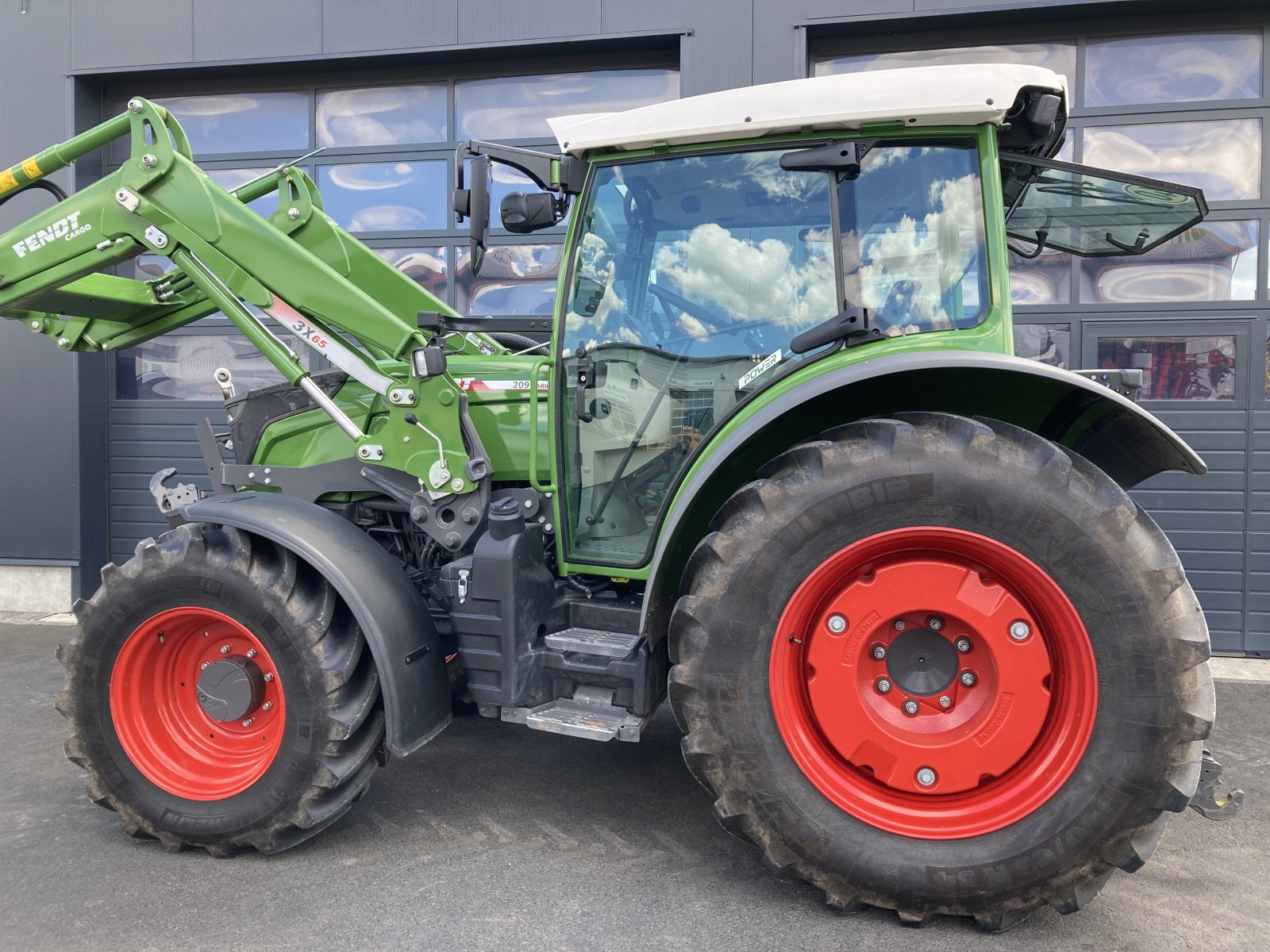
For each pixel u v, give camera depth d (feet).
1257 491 15.55
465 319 8.91
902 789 6.90
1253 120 15.53
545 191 8.68
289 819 7.93
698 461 8.09
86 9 18.81
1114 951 6.63
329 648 7.91
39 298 10.22
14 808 9.35
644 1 16.93
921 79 7.30
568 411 8.85
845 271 7.80
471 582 8.24
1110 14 15.85
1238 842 8.59
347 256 11.36
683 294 8.37
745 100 7.69
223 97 19.47
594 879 7.75
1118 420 7.97
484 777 10.12
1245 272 15.67
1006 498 6.55
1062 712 6.72
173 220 9.36
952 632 6.91
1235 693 13.65
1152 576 6.33
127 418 19.65
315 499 10.17
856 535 6.82
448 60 18.25
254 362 19.36
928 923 6.95
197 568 8.07
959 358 6.77
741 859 8.12
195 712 8.75
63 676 14.33
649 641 7.71
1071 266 16.17
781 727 6.95
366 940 6.78
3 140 19.25
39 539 18.95
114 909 7.27
